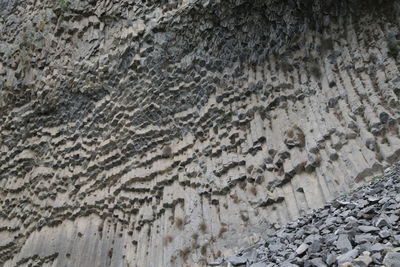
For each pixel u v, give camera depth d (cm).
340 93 969
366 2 1010
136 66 1314
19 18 1625
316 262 432
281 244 571
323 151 929
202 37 1224
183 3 1240
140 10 1338
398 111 863
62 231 1349
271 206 969
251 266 523
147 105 1289
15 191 1529
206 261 986
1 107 1593
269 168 1008
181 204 1132
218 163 1112
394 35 951
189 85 1240
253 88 1136
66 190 1411
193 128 1205
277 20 1123
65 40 1481
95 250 1239
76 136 1441
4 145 1588
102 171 1348
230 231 992
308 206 889
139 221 1195
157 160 1242
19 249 1451
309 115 1004
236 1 1146
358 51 987
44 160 1493
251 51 1169
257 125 1083
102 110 1385
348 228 484
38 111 1522
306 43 1080
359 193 649
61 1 1496
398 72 904
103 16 1413
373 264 378
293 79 1081
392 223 452
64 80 1457
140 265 1122
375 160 827
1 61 1619
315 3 1062
